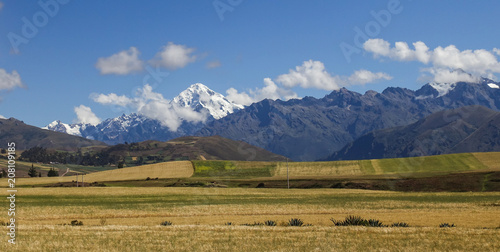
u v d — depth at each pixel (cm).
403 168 13562
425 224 4391
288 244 3183
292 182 12038
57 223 4547
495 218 4778
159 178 13488
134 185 12281
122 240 3303
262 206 6259
